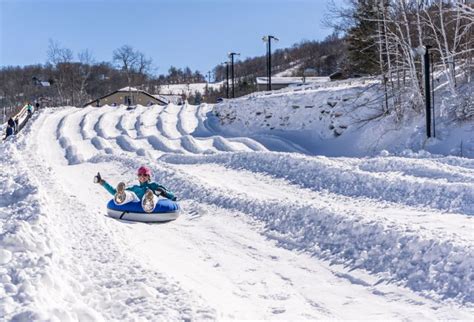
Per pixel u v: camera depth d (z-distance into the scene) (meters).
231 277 7.63
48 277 5.32
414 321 5.87
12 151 23.59
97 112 47.50
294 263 8.30
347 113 29.33
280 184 16.19
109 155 23.70
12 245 6.35
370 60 32.94
